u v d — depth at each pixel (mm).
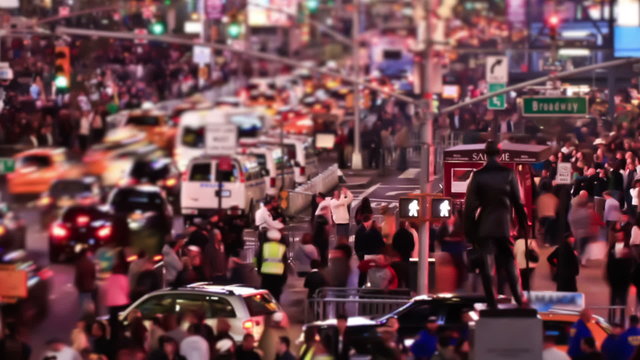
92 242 79812
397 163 132125
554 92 134250
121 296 61188
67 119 130250
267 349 56312
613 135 110500
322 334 51906
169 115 146250
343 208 84438
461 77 175375
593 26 167125
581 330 46969
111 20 183500
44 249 86812
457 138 136875
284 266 67375
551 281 73125
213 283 68312
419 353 48938
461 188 78438
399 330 52906
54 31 82562
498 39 187500
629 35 152375
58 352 49375
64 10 169875
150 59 185125
